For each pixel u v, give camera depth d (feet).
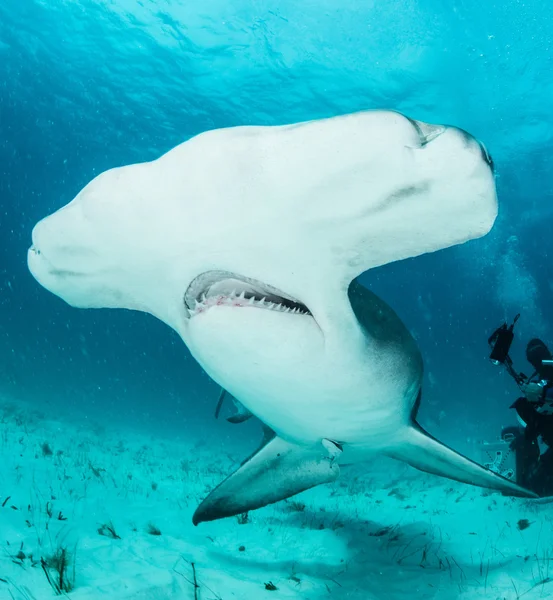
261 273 7.05
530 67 67.62
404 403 11.40
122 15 64.03
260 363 8.39
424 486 29.94
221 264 7.00
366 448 12.83
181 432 72.74
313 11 60.75
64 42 71.31
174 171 6.07
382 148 5.31
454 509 21.74
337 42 64.85
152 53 70.28
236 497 13.42
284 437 12.43
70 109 88.48
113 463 28.25
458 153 5.18
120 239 6.89
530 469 22.41
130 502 18.85
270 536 16.58
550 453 21.66
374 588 12.54
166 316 8.68
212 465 39.34
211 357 8.50
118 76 76.48
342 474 36.40
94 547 12.63
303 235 6.46
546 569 12.89
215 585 11.32
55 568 10.67
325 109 79.46
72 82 80.28
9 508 14.57
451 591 12.27
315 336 8.09
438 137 5.20
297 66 69.51
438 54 66.23
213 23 63.26
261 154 5.74
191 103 80.59
